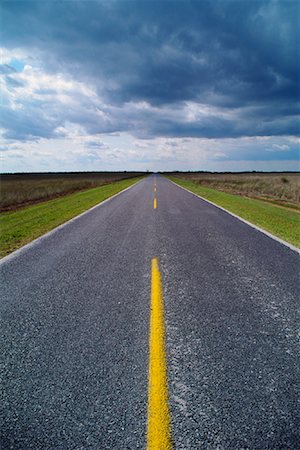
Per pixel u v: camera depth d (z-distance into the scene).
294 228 8.66
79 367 2.61
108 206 13.95
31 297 4.13
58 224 9.64
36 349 2.90
